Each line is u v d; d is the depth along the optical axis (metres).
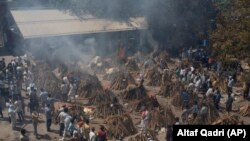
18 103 28.05
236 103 32.88
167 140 24.41
